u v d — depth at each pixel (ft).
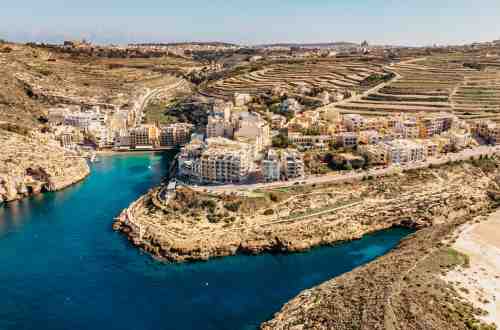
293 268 655.35
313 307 523.29
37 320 543.39
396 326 464.24
